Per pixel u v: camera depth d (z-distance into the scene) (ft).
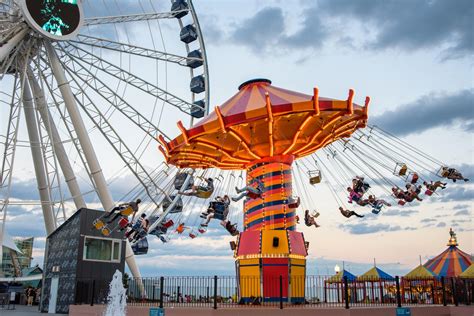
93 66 103.96
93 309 70.79
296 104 57.06
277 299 61.31
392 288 79.71
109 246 91.56
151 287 66.59
